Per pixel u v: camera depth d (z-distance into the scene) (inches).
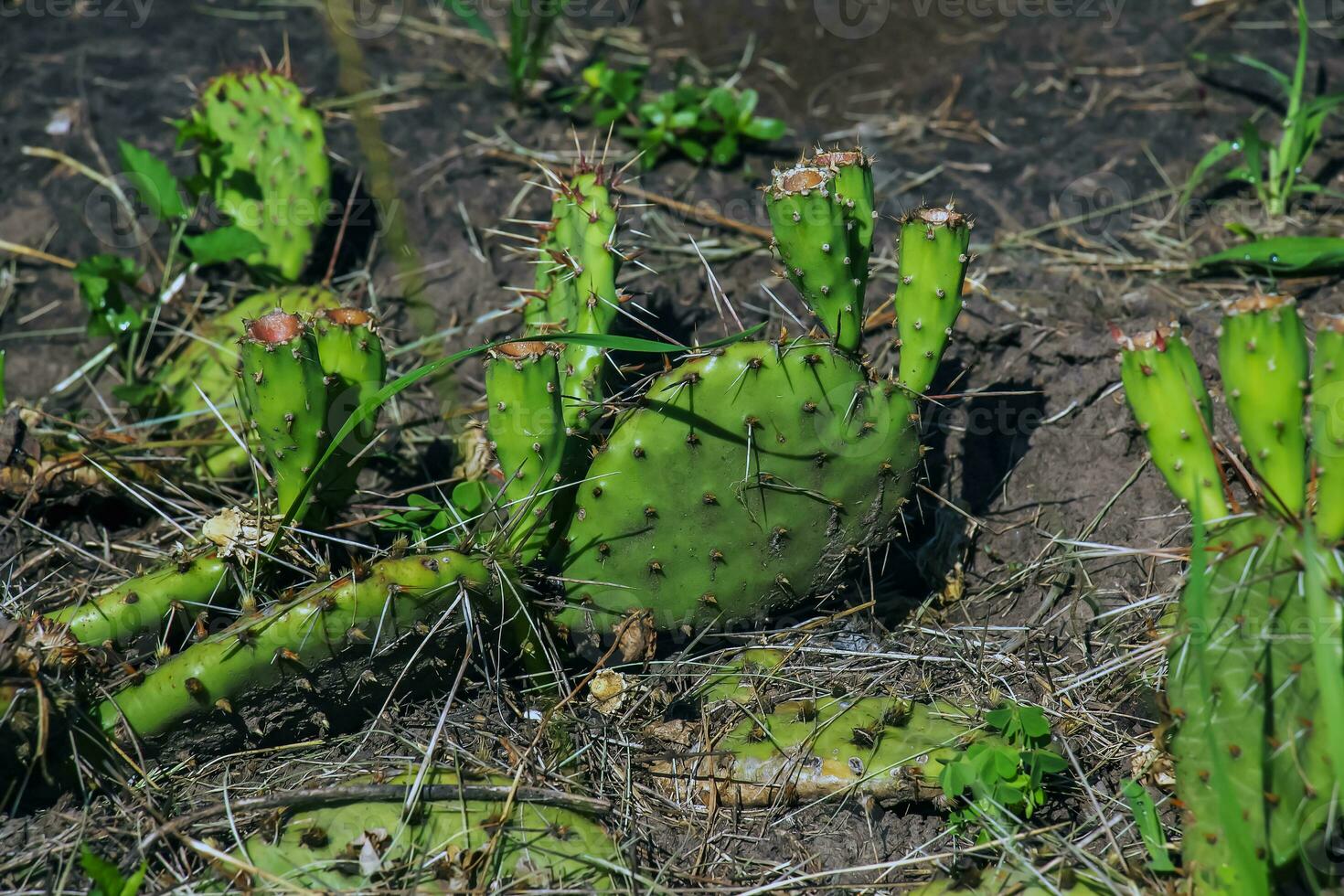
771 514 43.9
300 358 42.7
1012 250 50.3
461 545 43.1
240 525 43.6
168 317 50.1
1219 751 40.4
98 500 46.4
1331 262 48.7
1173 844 42.2
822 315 43.5
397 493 46.0
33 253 51.0
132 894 41.1
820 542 44.3
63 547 45.8
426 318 49.6
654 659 44.9
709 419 43.3
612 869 42.0
